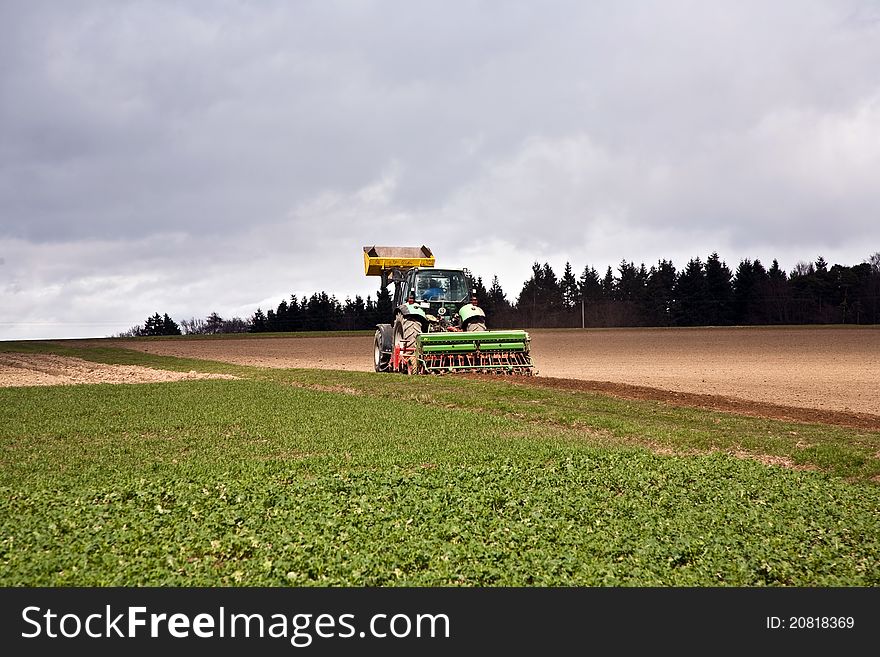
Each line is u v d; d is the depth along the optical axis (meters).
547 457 13.38
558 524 9.00
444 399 20.66
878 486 11.66
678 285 105.31
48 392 23.77
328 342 65.12
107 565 7.59
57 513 9.38
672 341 61.22
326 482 11.11
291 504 9.87
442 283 26.16
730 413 18.62
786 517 9.62
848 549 8.46
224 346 60.56
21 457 13.67
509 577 7.44
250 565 7.70
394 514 9.31
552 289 120.88
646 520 9.30
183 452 14.17
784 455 13.75
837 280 101.81
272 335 75.19
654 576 7.56
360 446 14.52
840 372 34.22
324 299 120.31
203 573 7.51
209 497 10.20
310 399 21.44
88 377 33.00
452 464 12.80
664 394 21.47
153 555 7.95
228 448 14.51
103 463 13.09
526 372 25.23
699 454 14.21
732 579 7.50
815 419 17.98
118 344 63.28
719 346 55.16
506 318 116.38
